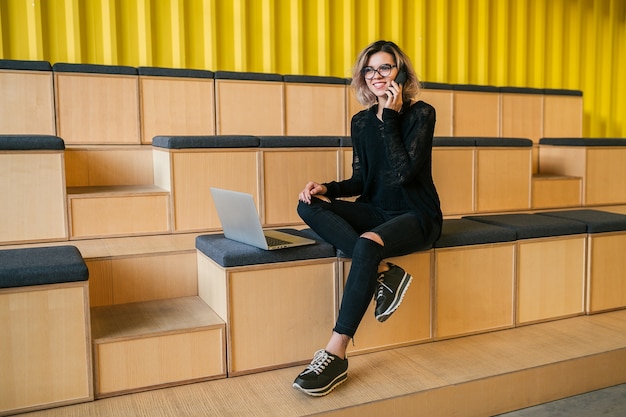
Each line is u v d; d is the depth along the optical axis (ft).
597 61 17.15
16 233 7.82
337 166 9.60
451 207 10.45
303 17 13.19
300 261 6.93
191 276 7.81
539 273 8.46
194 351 6.54
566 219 8.96
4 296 5.63
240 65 12.49
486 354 7.33
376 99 7.70
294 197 9.34
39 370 5.82
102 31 11.34
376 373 6.75
